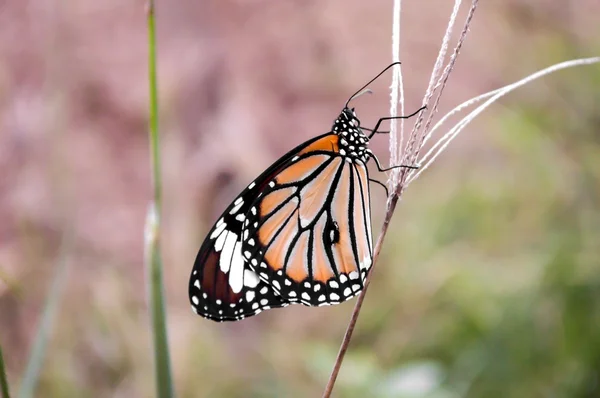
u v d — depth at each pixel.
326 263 0.73
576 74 0.86
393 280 0.85
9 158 0.93
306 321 0.86
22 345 0.82
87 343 0.83
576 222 0.83
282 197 0.73
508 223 0.85
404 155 0.69
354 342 0.85
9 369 0.81
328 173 0.73
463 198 0.88
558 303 0.82
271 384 0.83
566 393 0.80
